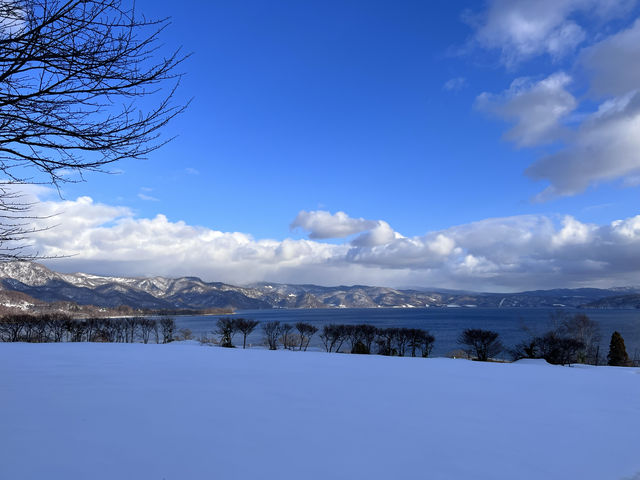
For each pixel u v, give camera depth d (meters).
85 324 58.81
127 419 4.77
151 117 4.62
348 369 10.88
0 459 3.36
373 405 6.05
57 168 4.51
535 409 6.23
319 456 3.69
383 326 114.94
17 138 4.09
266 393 6.73
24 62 3.90
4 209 4.53
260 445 3.94
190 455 3.58
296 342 63.62
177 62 4.61
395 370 11.00
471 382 9.09
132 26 4.22
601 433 4.85
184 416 4.98
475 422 5.21
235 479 3.08
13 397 6.02
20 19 3.98
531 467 3.64
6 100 4.02
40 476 3.01
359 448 3.97
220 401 5.95
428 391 7.57
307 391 7.08
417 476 3.31
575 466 3.69
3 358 12.45
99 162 4.60
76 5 3.93
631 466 3.70
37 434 4.09
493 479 3.32
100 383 7.41
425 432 4.63
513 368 13.20
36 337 59.44
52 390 6.62
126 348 17.58
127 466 3.27
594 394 7.99
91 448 3.69
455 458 3.79
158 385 7.25
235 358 13.43
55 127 4.12
